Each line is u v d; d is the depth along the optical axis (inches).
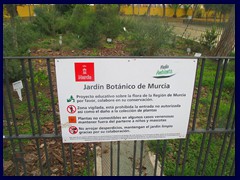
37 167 111.7
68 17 502.3
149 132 88.4
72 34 425.7
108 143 129.8
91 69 77.5
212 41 350.0
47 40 396.2
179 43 372.2
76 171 109.8
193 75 81.7
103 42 391.9
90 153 121.5
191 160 119.4
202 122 153.9
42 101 176.4
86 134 86.7
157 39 305.3
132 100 82.7
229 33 280.4
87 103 81.9
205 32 408.8
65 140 87.3
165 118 86.7
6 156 117.7
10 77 181.6
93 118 84.2
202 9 918.4
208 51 340.5
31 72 80.1
